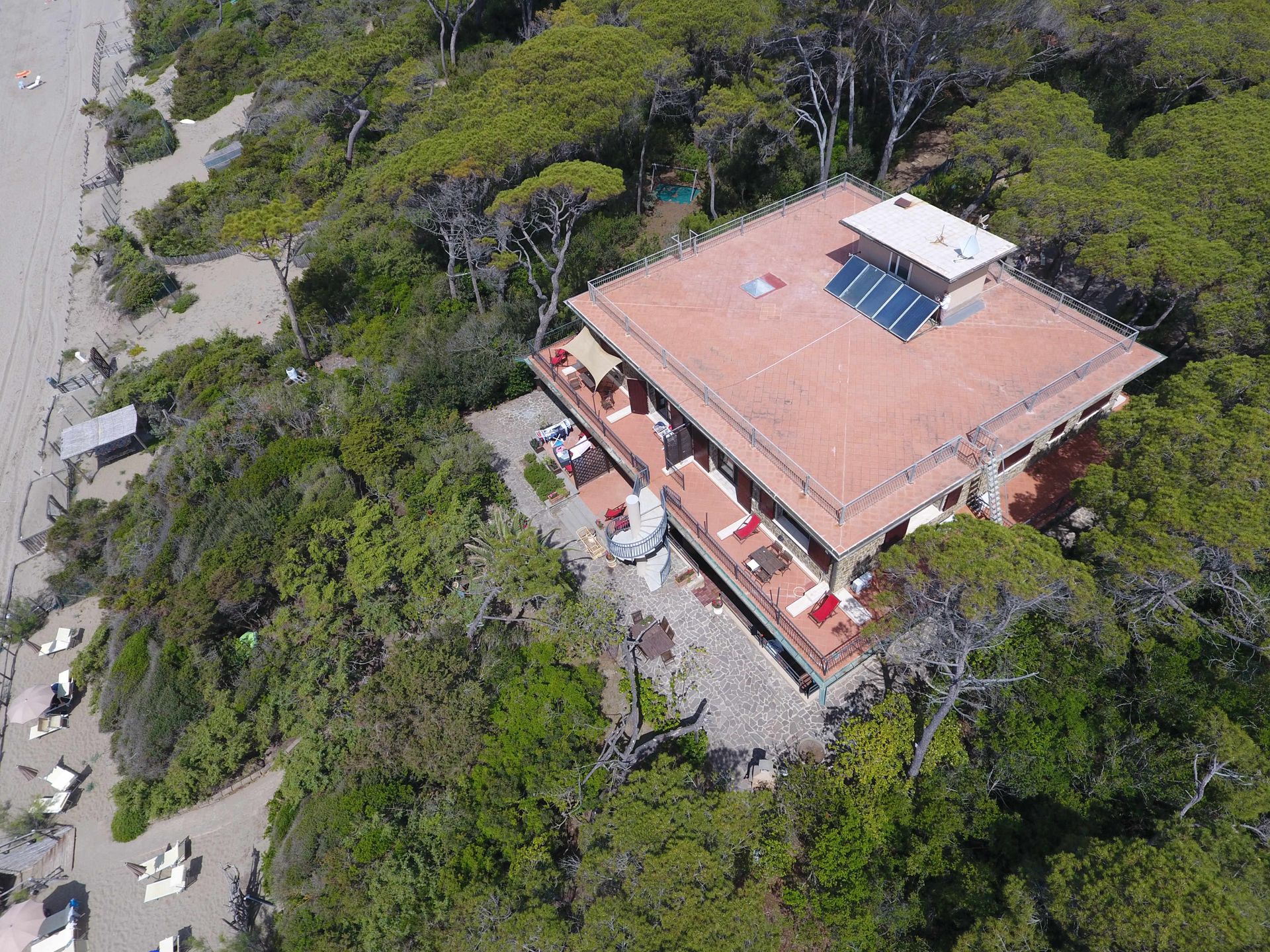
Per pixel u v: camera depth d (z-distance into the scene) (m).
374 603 31.42
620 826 20.67
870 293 30.75
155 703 31.47
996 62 39.81
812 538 25.39
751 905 18.52
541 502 35.66
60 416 50.81
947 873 22.00
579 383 35.72
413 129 54.06
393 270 51.59
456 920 23.03
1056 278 38.97
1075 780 22.88
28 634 38.75
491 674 28.89
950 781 23.61
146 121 81.19
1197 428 22.48
